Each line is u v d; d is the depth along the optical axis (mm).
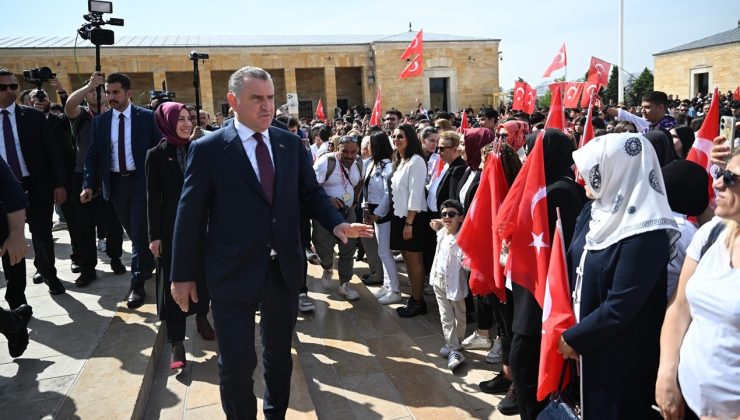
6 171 3396
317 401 3840
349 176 6066
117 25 5496
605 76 9406
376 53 29609
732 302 1836
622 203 2166
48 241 4910
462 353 4566
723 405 1876
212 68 27953
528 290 2818
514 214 2879
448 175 5062
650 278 2066
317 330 5141
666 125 5875
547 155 2971
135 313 4562
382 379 4152
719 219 2041
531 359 2885
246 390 2840
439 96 31203
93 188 4934
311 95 30719
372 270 6535
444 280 4363
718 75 29141
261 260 2855
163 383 3820
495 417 3586
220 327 2822
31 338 4078
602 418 2244
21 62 25453
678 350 2076
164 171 3896
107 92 4773
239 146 2838
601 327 2139
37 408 3131
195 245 2830
